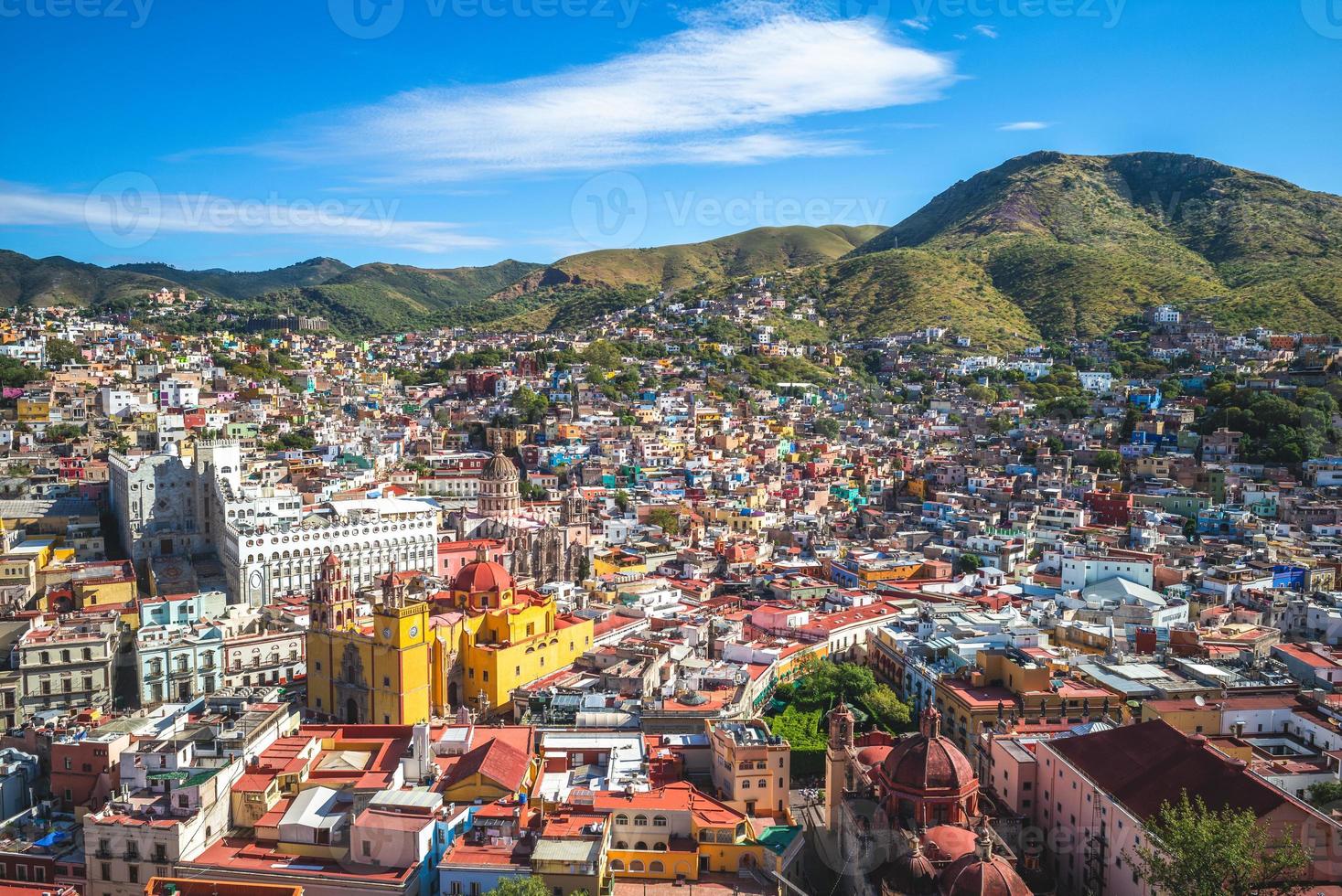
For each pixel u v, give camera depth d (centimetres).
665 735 15912
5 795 13938
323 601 17962
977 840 10931
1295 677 19100
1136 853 11888
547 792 13912
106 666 19038
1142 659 19388
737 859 12938
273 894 11150
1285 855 10550
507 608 19275
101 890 12200
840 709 13700
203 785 12581
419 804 12631
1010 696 17650
